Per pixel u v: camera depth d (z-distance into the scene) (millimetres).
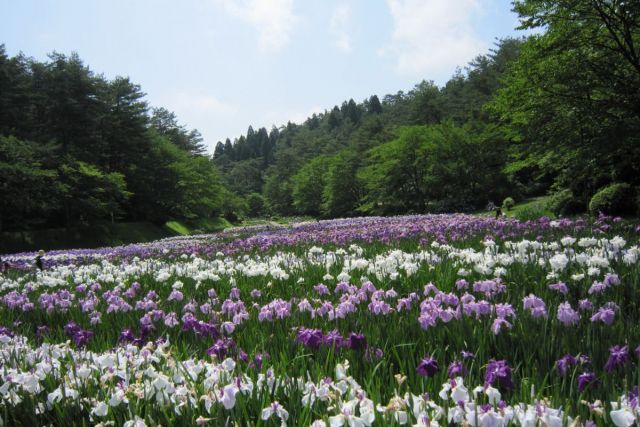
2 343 4820
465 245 9781
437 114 77750
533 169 53562
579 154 17938
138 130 57562
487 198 52938
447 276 5840
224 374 3121
